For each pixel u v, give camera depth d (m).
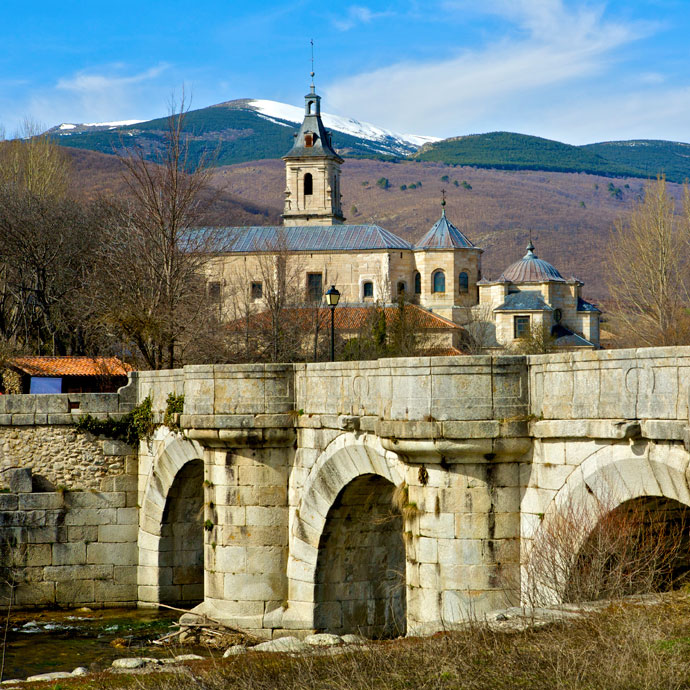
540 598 14.57
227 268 103.62
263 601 23.55
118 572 30.73
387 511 22.19
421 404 16.69
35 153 89.44
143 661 16.34
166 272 44.88
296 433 23.31
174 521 29.98
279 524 23.62
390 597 23.19
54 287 62.88
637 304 81.50
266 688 13.24
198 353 48.28
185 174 47.09
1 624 28.23
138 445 31.14
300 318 71.81
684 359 12.63
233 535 23.78
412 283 126.81
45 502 30.56
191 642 23.84
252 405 23.33
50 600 30.38
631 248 83.94
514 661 12.20
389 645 14.14
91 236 64.50
